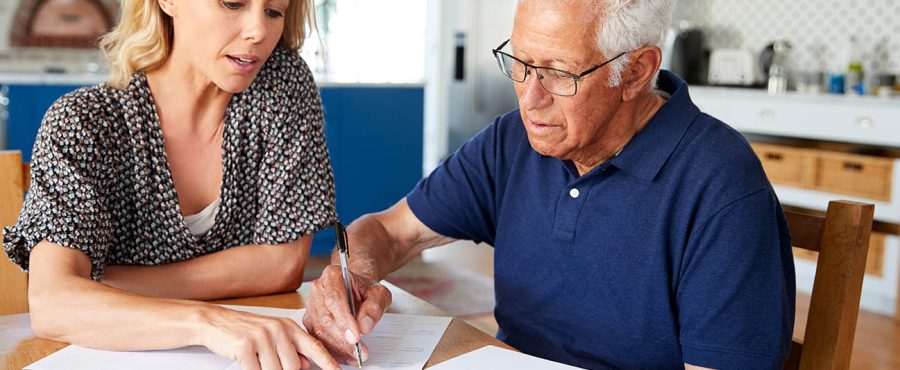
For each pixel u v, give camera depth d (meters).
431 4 7.15
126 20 1.33
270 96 1.44
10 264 1.40
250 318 1.05
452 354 1.09
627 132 1.24
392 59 7.12
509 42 1.23
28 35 5.56
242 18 1.24
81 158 1.26
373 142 4.42
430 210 1.49
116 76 1.34
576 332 1.31
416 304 1.31
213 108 1.38
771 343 1.12
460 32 6.60
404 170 4.53
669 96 1.32
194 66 1.32
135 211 1.36
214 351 1.02
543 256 1.34
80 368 1.02
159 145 1.35
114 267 1.35
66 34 5.64
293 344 1.03
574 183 1.29
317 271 4.00
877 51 4.43
